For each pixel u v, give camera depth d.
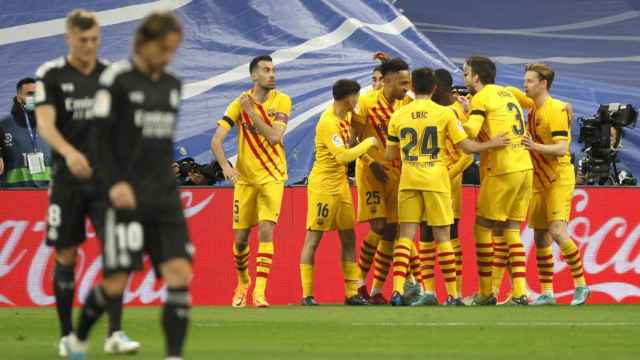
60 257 23.83
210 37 52.56
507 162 37.59
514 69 57.19
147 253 19.31
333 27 53.38
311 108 50.75
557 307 37.53
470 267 42.69
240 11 53.19
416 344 25.14
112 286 19.33
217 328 29.39
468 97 41.19
